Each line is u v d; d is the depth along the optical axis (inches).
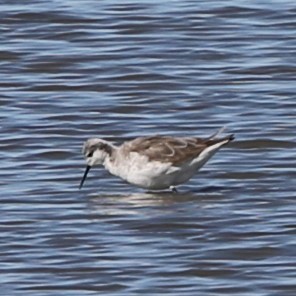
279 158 1003.3
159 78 1182.3
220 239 860.0
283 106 1112.8
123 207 912.3
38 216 900.6
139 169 914.7
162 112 1106.7
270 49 1248.2
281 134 1048.2
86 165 975.6
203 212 900.6
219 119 1087.6
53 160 1005.8
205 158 917.8
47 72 1203.2
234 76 1184.8
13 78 1186.6
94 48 1258.6
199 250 844.6
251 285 799.1
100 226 881.5
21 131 1061.8
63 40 1280.8
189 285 799.7
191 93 1146.0
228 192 939.3
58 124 1076.5
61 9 1349.7
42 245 855.1
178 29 1300.4
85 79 1184.2
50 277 812.0
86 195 937.5
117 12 1343.5
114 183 959.0
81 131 1064.8
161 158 911.0
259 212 900.0
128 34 1291.8
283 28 1301.7
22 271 820.0
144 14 1337.4
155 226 879.7
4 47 1261.1
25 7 1354.6
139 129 1068.5
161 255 837.8
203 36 1282.0
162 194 931.3
